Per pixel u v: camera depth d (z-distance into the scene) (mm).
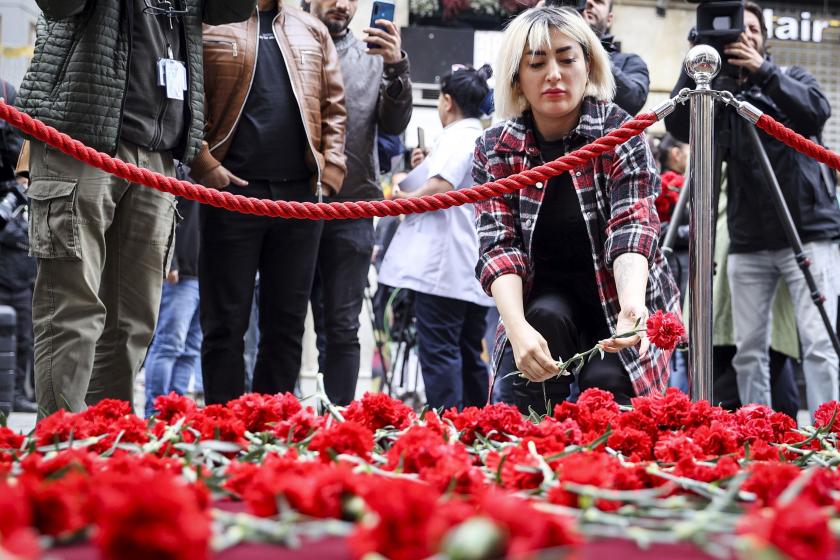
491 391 3430
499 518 1000
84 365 3562
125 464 1541
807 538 1047
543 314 3250
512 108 3438
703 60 3289
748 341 5328
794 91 4918
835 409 2336
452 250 5418
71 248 3529
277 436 2039
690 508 1427
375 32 4871
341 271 4785
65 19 3598
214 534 1183
